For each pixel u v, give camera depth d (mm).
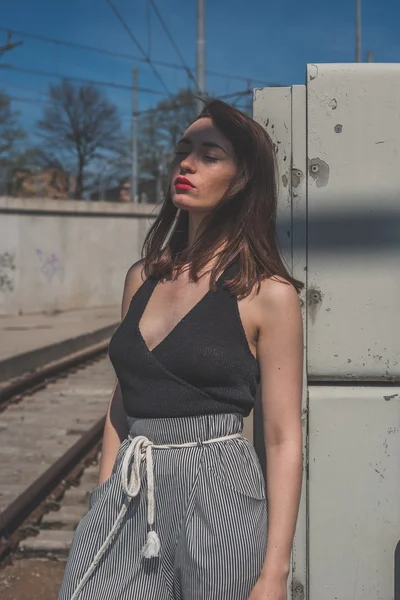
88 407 9055
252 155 1816
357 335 2213
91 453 6793
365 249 2207
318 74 2209
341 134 2211
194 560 1599
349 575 2213
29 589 3896
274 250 1799
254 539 1623
